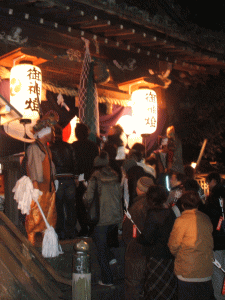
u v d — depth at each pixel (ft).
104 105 29.25
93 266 17.51
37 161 16.07
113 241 18.51
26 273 14.60
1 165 18.76
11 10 20.52
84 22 23.15
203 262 13.05
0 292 12.19
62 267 16.25
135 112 27.73
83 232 19.11
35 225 16.28
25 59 21.90
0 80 22.86
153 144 32.37
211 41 30.68
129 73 28.78
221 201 16.84
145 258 15.06
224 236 16.63
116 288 16.26
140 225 14.88
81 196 18.93
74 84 27.35
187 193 14.02
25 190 15.43
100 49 27.48
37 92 21.40
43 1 20.90
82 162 18.49
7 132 22.29
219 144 35.40
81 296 13.33
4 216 16.21
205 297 13.08
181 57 30.60
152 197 14.28
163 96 32.86
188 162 35.76
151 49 28.86
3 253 13.67
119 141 21.98
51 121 17.49
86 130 19.12
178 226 13.30
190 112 34.35
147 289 13.98
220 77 34.53
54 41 24.49
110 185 16.28
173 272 14.10
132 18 24.68
